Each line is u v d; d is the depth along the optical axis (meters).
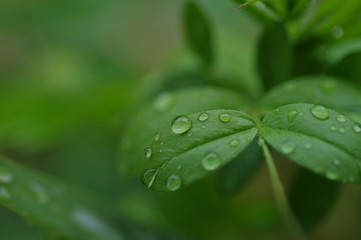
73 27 0.37
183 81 0.22
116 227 0.21
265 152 0.17
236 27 0.35
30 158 0.31
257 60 0.20
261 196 0.26
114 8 0.38
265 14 0.19
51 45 0.36
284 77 0.20
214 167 0.16
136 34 0.39
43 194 0.20
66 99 0.29
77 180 0.30
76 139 0.31
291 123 0.17
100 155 0.30
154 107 0.20
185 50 0.29
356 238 0.24
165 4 0.41
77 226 0.20
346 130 0.16
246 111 0.19
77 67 0.34
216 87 0.22
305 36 0.20
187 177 0.16
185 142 0.16
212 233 0.24
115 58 0.35
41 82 0.34
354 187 0.26
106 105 0.29
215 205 0.24
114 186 0.30
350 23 0.19
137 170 0.19
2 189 0.19
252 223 0.24
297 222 0.20
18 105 0.30
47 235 0.20
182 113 0.19
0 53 0.37
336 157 0.16
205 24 0.21
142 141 0.19
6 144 0.31
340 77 0.20
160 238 0.22
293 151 0.16
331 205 0.20
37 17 0.37
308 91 0.19
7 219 0.29
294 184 0.20
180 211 0.24
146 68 0.38
